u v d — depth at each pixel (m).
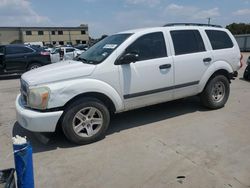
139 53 5.03
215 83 6.06
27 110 4.32
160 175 3.58
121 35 5.33
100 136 4.71
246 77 10.39
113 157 4.12
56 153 4.34
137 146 4.46
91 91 4.51
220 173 3.56
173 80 5.41
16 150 2.63
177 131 5.01
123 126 5.36
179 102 6.82
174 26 5.65
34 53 13.68
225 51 6.15
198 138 4.67
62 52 23.73
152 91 5.19
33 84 4.26
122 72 4.80
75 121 4.48
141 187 3.34
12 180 2.44
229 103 6.78
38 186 3.46
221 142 4.48
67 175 3.69
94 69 4.58
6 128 5.57
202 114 5.92
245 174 3.52
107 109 4.71
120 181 3.49
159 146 4.42
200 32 5.89
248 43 39.78
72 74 4.43
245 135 4.74
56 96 4.25
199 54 5.72
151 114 6.00
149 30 5.25
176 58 5.40
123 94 4.88
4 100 8.16
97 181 3.52
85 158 4.13
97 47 5.47
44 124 4.25
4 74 13.20
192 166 3.76
